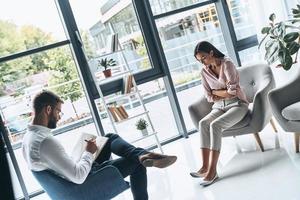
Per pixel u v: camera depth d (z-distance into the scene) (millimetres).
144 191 2619
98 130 4168
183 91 4691
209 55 3203
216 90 3312
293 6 4441
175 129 4688
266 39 4402
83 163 2328
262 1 4453
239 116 3141
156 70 4457
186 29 4652
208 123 3156
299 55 3996
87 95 4090
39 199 3789
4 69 3803
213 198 2727
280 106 2984
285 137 3543
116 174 2402
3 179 2189
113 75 4031
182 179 3293
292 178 2660
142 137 3979
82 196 2309
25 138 2305
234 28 4820
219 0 4754
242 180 2887
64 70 4047
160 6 4449
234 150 3623
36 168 2238
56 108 2389
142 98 4137
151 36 4426
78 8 4027
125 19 4305
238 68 3658
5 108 3842
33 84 3938
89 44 4102
